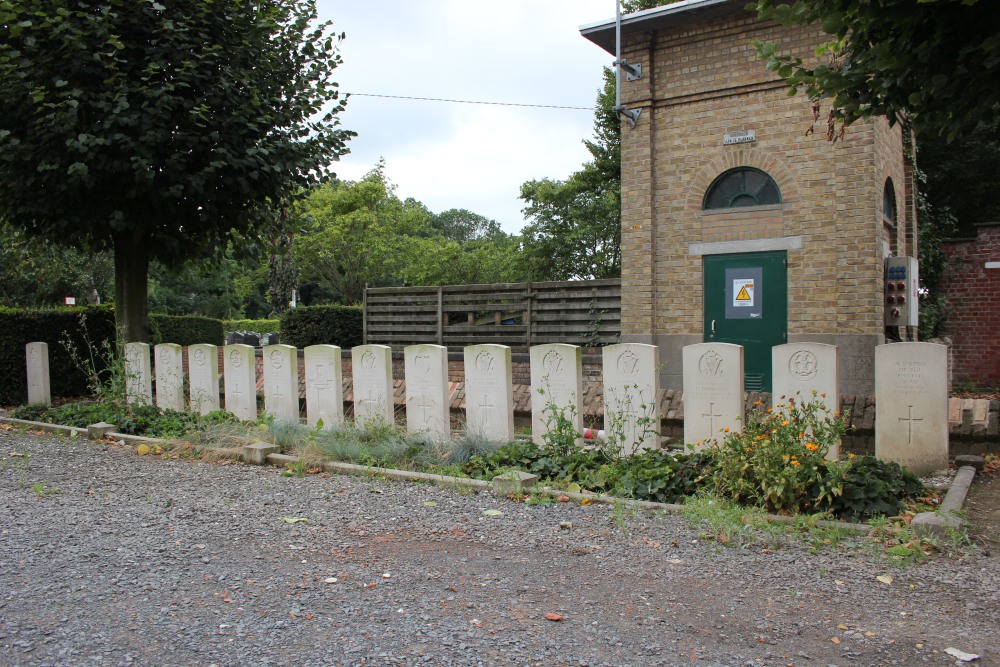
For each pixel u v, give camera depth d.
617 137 25.33
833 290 11.41
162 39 10.85
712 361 7.87
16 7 9.66
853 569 4.73
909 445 7.25
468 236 71.19
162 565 4.91
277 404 10.70
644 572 4.71
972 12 5.21
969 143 20.02
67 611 4.14
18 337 14.15
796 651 3.62
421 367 9.33
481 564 4.89
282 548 5.26
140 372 11.95
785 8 5.81
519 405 11.10
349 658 3.54
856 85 6.00
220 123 10.97
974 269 16.28
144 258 12.66
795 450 6.04
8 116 10.64
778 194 11.87
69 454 9.09
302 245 30.91
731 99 12.15
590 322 13.58
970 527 5.42
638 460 7.10
